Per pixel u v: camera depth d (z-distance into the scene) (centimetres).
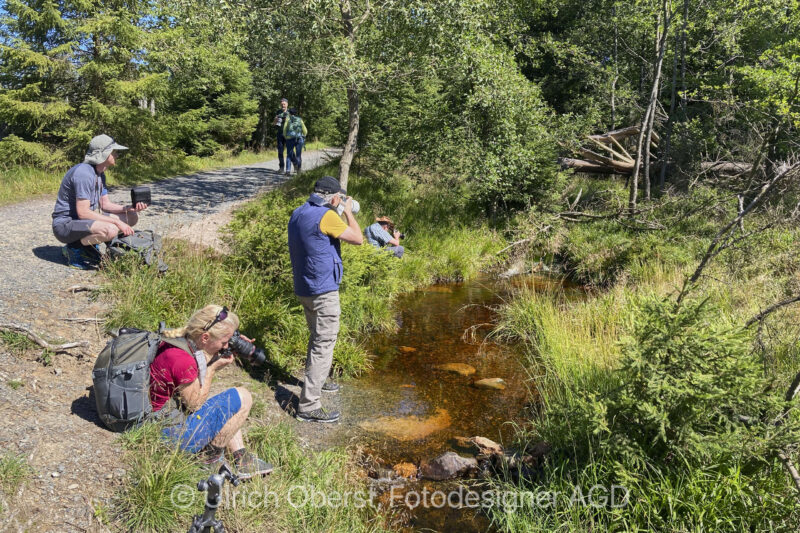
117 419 334
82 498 292
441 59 1029
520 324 752
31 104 1284
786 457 334
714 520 327
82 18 1387
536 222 1200
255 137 2986
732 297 671
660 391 356
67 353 428
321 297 447
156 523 288
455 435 470
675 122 1547
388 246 884
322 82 1093
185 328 347
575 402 403
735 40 1525
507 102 1138
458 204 1321
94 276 573
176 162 1691
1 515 269
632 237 1140
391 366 616
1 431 328
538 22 2216
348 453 426
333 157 1549
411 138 1264
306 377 462
